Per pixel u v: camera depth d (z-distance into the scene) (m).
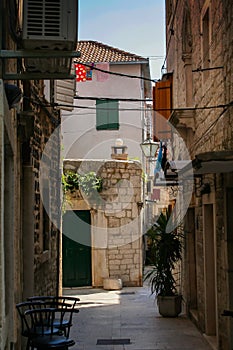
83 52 22.92
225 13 8.03
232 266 8.38
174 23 14.53
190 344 9.91
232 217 8.41
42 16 4.76
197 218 11.47
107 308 14.23
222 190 8.64
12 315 5.34
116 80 18.34
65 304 6.95
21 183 8.50
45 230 11.09
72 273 18.69
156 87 14.34
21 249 8.38
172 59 15.27
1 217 4.02
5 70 5.62
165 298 12.77
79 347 9.71
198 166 7.21
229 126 7.88
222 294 8.85
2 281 4.07
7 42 6.08
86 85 18.16
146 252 24.61
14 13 6.21
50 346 5.79
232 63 7.65
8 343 5.07
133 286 19.05
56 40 4.75
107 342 10.13
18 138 7.60
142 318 12.70
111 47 23.45
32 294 8.51
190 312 12.42
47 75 5.38
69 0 4.81
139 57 22.23
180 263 14.30
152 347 9.70
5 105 4.36
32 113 7.40
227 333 8.34
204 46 10.16
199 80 10.78
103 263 18.75
